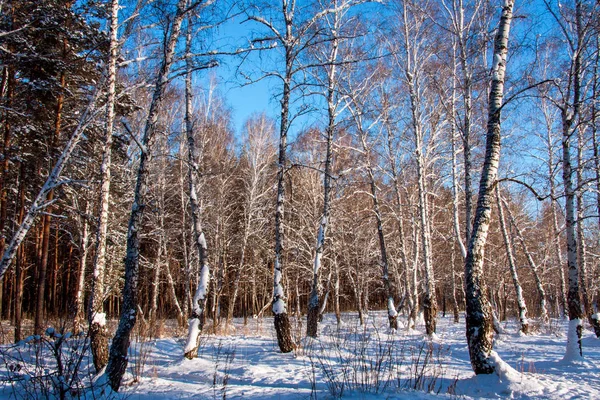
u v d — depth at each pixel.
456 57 15.13
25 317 27.08
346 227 26.78
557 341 14.48
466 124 13.80
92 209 16.34
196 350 10.04
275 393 6.57
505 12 8.15
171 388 7.06
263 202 28.22
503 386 6.50
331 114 14.66
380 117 18.17
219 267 26.45
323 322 25.83
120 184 18.17
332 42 14.80
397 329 17.92
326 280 29.19
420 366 8.90
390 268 29.00
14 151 13.88
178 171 22.95
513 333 17.28
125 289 6.85
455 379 7.02
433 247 29.64
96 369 8.00
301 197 28.53
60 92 13.20
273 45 8.55
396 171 20.00
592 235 27.22
